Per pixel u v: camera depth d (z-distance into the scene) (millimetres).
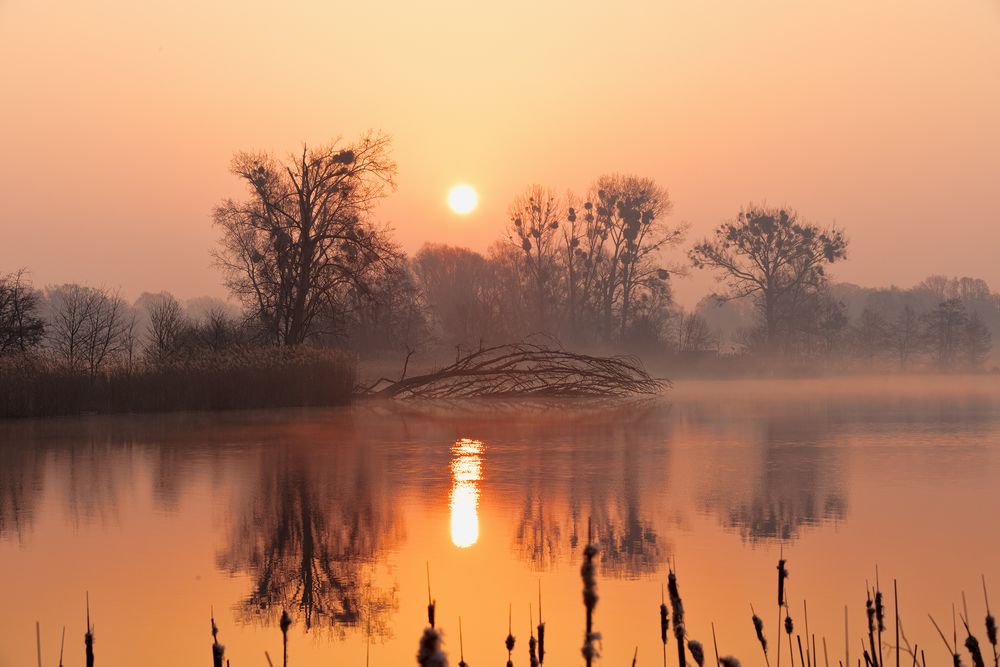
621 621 9836
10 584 11609
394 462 22234
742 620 9852
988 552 12773
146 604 10727
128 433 28609
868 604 6043
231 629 9820
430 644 3131
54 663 8844
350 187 45594
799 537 13812
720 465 21625
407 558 12758
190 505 16797
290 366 39094
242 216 48000
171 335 44531
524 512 15906
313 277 45500
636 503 16688
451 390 46188
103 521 15406
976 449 24641
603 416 35562
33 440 26891
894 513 15680
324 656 8922
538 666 4934
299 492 18031
